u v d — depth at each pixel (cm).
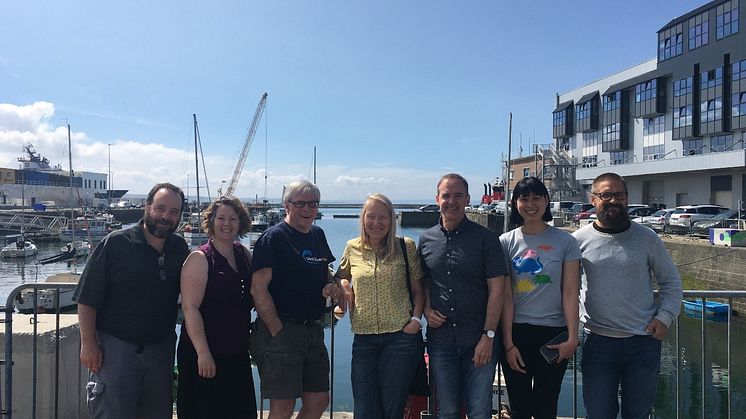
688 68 4350
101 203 8981
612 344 350
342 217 11719
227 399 350
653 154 4916
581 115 6025
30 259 3941
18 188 7762
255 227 6012
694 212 3120
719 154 3653
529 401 354
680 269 2245
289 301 358
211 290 346
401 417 367
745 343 1544
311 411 378
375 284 362
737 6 3838
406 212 8006
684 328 1719
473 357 350
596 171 5169
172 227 349
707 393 1180
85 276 338
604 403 350
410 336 360
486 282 356
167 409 359
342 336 1628
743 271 1912
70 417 443
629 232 354
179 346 354
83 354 333
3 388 417
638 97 5047
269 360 353
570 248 351
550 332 347
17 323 446
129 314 341
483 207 6562
